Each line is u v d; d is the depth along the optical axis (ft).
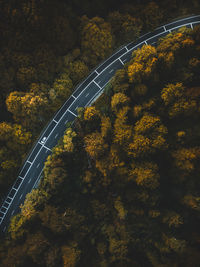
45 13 202.80
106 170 215.10
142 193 215.51
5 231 228.63
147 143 206.28
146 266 226.58
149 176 207.62
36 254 204.74
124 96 209.15
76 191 229.45
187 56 214.07
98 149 209.56
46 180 217.36
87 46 221.66
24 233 213.46
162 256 217.77
